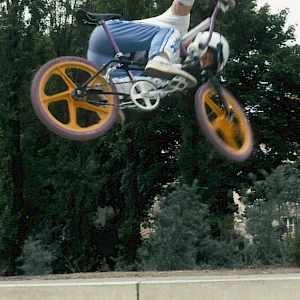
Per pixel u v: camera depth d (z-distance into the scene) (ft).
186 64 20.11
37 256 52.95
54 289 21.25
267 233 47.50
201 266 48.24
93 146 65.31
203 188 59.82
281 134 72.38
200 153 63.21
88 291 21.25
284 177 50.55
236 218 54.85
